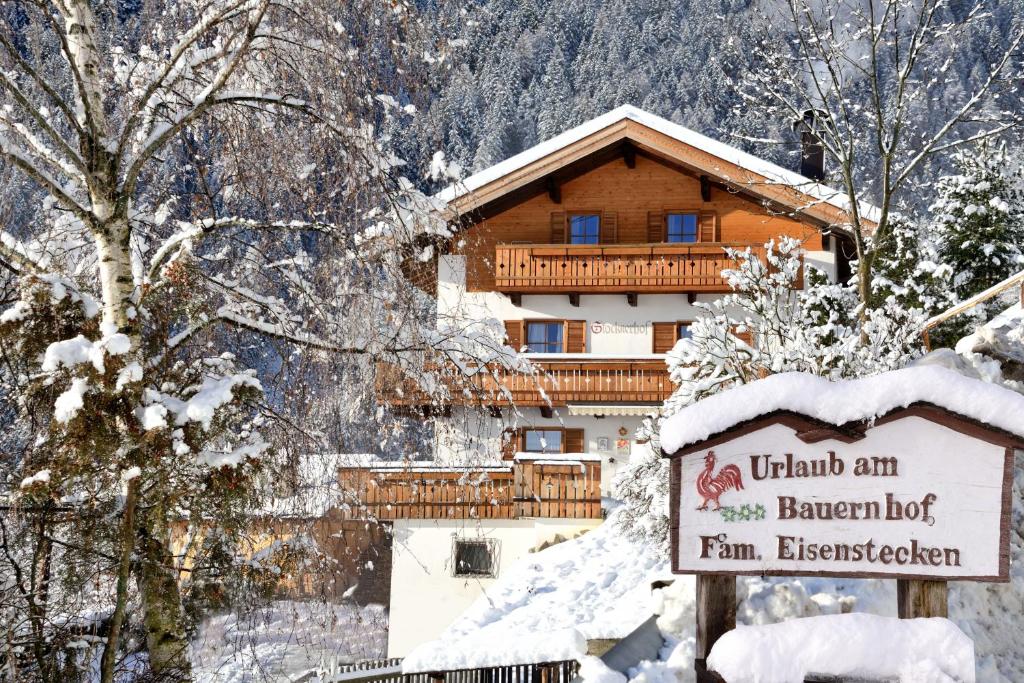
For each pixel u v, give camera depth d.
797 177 21.12
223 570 6.71
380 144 7.25
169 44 7.30
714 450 5.71
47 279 6.44
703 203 24.03
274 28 6.96
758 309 13.24
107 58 7.29
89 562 6.43
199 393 6.47
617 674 6.85
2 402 6.80
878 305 22.89
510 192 23.78
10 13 6.61
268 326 7.34
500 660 10.77
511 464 20.08
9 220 6.82
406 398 7.34
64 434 6.23
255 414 7.01
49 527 6.48
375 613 7.80
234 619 6.89
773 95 17.12
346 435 7.08
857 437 5.57
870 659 5.38
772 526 5.61
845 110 16.56
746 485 5.66
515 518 19.39
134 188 7.31
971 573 5.45
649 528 13.25
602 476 23.03
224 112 7.29
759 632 5.50
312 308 7.41
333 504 7.05
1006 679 7.66
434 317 7.73
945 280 23.59
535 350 24.05
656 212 24.12
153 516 6.62
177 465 6.39
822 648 5.41
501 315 24.08
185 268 7.10
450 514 19.11
